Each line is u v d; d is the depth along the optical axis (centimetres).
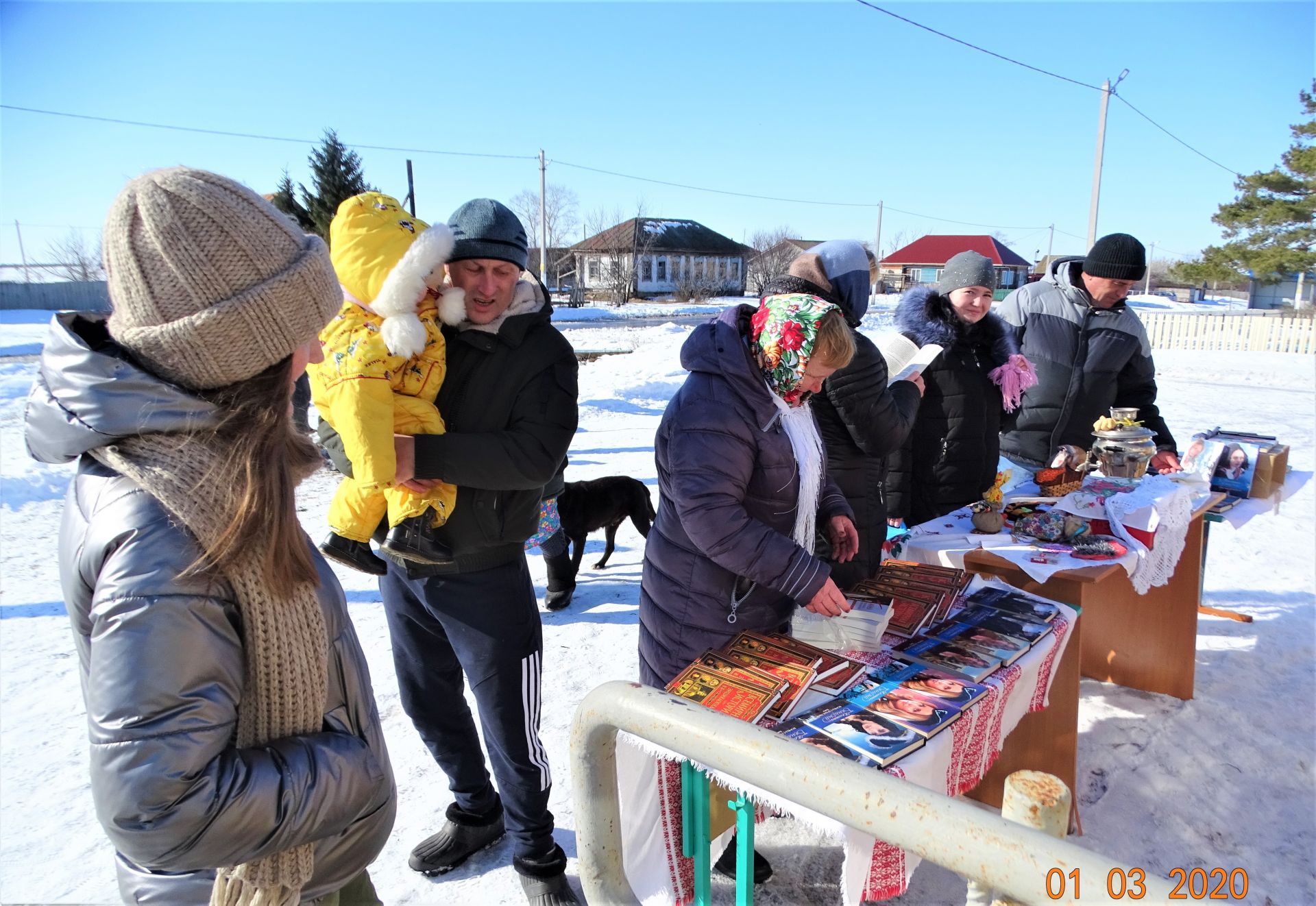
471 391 200
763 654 186
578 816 129
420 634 217
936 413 318
